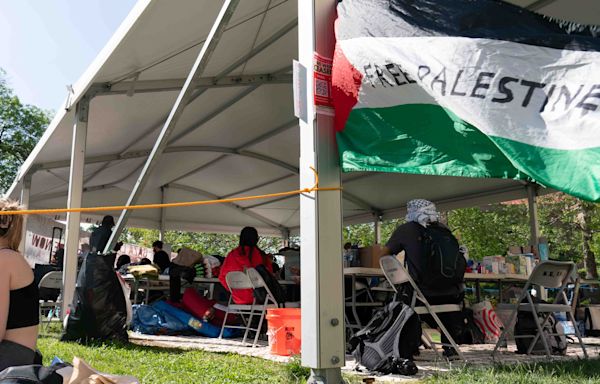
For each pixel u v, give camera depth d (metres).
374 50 3.01
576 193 2.31
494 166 2.73
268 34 6.68
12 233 2.44
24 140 27.75
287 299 7.27
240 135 10.43
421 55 2.84
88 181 12.17
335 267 3.03
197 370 3.88
